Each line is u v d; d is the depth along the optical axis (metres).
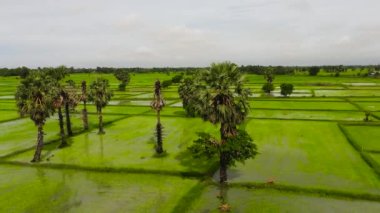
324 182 39.09
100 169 45.34
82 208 34.03
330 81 197.75
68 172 45.03
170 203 34.69
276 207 33.31
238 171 43.75
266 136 62.22
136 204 34.69
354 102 105.88
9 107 104.94
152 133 67.00
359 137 59.81
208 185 39.25
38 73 54.06
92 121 80.88
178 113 91.00
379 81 195.62
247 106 38.12
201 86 38.19
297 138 60.41
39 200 36.06
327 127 69.06
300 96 126.00
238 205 33.94
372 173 41.88
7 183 41.19
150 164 47.00
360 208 32.88
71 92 72.94
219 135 64.06
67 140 62.19
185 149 54.66
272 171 43.34
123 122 79.56
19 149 56.00
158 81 52.16
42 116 49.59
